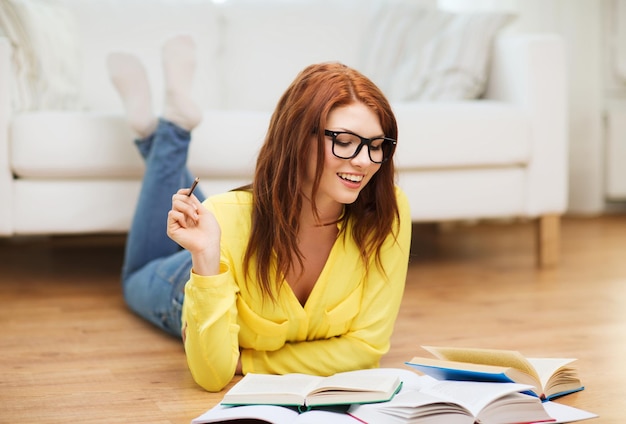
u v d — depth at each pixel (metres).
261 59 3.32
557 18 4.26
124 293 2.29
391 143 1.47
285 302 1.54
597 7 4.25
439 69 3.23
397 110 2.77
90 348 1.89
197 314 1.43
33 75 2.74
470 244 3.50
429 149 2.79
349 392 1.28
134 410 1.44
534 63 2.91
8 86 2.53
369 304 1.61
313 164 1.44
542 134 2.92
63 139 2.55
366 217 1.55
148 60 3.21
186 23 3.28
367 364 1.60
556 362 1.48
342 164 1.40
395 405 1.22
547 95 2.92
